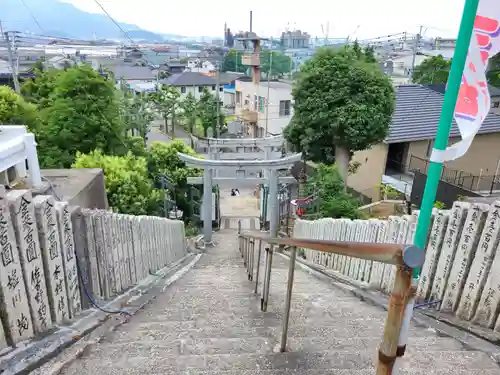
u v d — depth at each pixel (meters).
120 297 5.01
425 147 17.80
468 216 3.75
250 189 27.47
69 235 3.73
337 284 6.30
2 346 2.73
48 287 3.34
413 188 13.38
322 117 14.70
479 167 17.97
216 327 3.93
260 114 29.64
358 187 18.92
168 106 37.72
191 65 56.53
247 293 5.80
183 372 2.81
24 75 33.56
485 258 3.51
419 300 4.39
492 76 23.77
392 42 34.78
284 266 9.49
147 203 11.59
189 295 5.67
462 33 1.94
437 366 2.79
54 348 3.01
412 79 30.45
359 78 14.65
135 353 3.18
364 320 4.21
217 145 18.19
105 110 13.25
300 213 14.25
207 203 15.48
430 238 4.32
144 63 52.34
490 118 18.42
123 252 5.53
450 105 2.02
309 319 4.27
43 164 12.08
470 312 3.66
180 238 11.35
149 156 17.23
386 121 14.88
